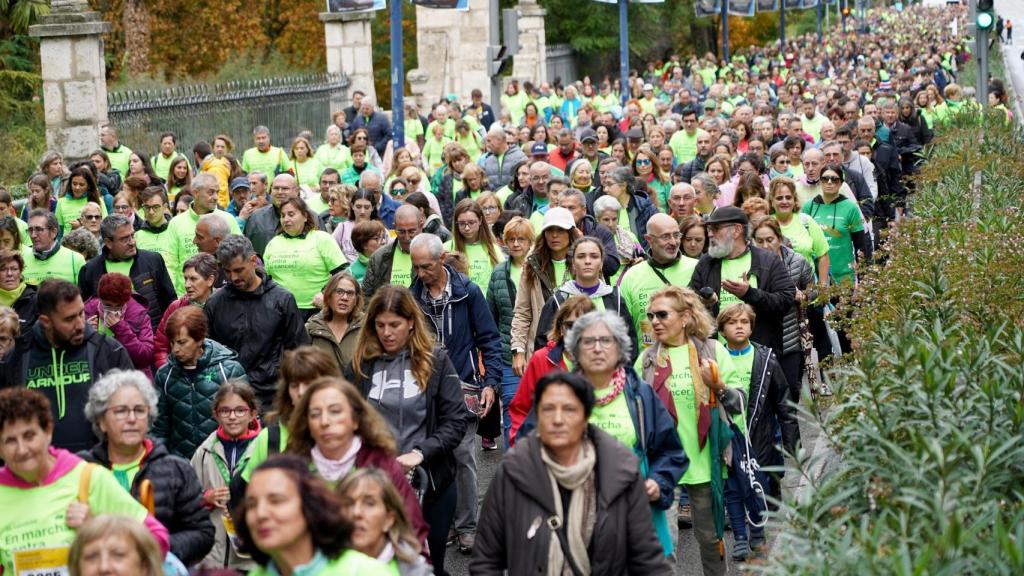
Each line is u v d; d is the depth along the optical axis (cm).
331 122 8669
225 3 11694
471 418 2106
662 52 19138
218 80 9619
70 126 6062
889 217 5556
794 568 1488
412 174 4203
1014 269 2669
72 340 2173
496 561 1595
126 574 1319
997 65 13488
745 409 2336
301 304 3109
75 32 5984
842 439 1842
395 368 2078
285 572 1304
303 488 1288
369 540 1467
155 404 1817
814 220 3528
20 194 6084
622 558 1577
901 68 12544
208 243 3111
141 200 3591
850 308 2866
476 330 2628
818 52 16675
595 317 1870
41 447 1634
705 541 2194
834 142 4209
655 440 1884
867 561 1378
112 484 1670
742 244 2748
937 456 1513
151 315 3031
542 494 1569
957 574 1386
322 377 1734
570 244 2717
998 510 1474
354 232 3244
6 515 1645
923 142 6456
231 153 5150
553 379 1574
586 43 16675
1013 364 2089
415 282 2627
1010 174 4484
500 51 6881
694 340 2211
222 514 2009
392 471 1689
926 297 2525
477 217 3188
